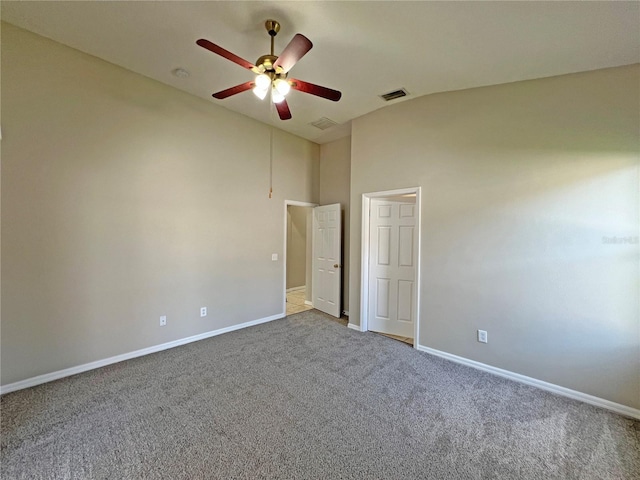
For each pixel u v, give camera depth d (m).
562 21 1.77
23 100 2.33
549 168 2.45
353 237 4.05
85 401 2.20
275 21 2.08
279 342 3.47
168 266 3.25
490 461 1.67
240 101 3.55
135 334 3.00
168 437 1.82
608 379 2.19
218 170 3.69
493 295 2.75
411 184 3.35
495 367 2.73
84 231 2.66
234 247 3.88
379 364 2.91
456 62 2.43
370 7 1.87
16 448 1.71
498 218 2.71
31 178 2.38
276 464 1.62
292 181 4.68
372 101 3.41
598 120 2.23
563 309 2.38
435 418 2.05
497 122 2.72
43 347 2.46
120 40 2.42
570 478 1.55
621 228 2.15
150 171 3.08
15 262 2.33
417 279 3.28
